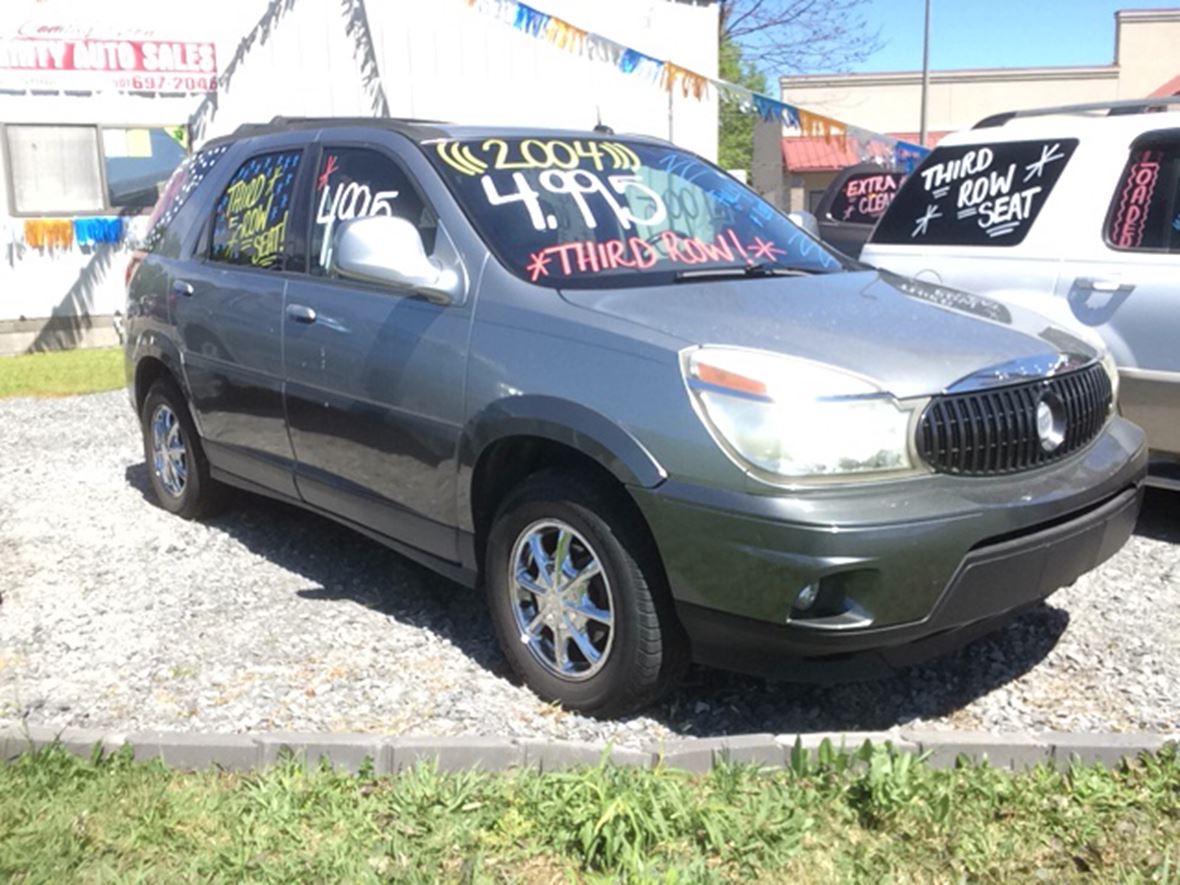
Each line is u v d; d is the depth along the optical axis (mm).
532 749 3689
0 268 12898
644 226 4875
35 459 8148
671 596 3861
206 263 6012
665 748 3686
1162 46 39250
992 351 3994
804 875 3141
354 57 13727
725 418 3662
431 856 3232
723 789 3490
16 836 3338
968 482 3770
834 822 3361
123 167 13297
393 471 4738
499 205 4703
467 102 14094
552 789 3459
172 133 13352
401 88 13883
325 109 13766
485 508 4445
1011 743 3646
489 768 3688
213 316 5750
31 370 11906
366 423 4812
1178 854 3195
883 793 3393
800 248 5211
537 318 4207
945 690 4320
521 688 4375
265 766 3740
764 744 3674
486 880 3100
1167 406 5797
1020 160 6508
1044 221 6293
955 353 3926
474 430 4285
